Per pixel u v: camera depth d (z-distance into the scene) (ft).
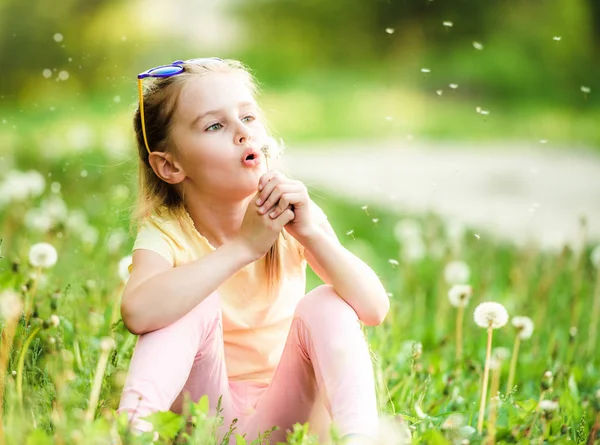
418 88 93.86
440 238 27.02
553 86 93.40
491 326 10.37
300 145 61.98
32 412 8.86
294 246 10.88
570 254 19.63
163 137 10.49
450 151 59.82
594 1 102.01
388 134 68.80
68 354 10.49
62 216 19.04
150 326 9.40
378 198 37.63
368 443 8.62
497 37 107.04
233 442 9.93
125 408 8.84
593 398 11.74
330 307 9.73
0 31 59.72
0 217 21.57
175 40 96.94
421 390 12.01
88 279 15.81
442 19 111.96
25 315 11.24
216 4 110.83
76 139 32.63
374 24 116.78
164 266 9.97
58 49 55.21
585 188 44.42
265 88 92.48
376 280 10.29
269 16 119.03
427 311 18.31
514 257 22.03
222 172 10.18
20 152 31.32
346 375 9.24
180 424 8.51
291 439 8.81
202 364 9.66
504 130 71.92
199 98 10.24
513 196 41.34
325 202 34.63
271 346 10.61
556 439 10.25
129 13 78.13
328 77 102.53
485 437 9.46
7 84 52.19
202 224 10.60
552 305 18.15
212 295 9.74
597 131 70.74
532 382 13.91
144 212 10.69
